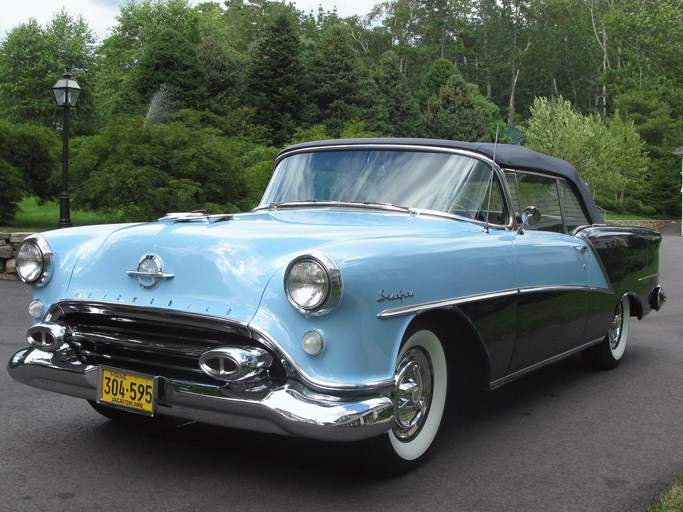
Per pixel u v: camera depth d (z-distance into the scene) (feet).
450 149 13.74
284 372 9.29
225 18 297.33
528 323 13.21
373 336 9.41
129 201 45.39
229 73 138.62
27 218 61.26
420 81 284.00
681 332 25.07
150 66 128.77
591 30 299.17
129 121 46.88
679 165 187.93
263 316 9.17
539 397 16.05
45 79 171.63
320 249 9.22
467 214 13.05
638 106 200.85
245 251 9.76
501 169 13.83
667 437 13.21
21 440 11.94
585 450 12.37
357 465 10.68
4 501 9.50
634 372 18.75
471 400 15.70
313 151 14.99
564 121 159.63
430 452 12.01
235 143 53.52
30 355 10.82
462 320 11.21
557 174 16.11
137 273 10.05
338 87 144.05
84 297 10.40
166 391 9.57
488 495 10.22
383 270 9.61
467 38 315.99
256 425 9.12
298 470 10.91
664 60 256.52
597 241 16.70
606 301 17.15
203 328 9.46
